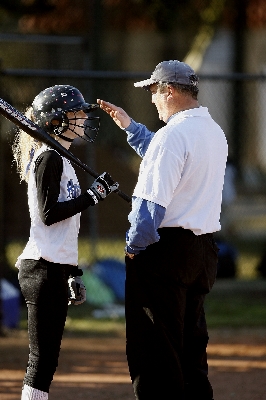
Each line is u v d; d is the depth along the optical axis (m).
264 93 53.50
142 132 17.73
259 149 53.66
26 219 35.16
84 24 47.88
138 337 15.25
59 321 15.13
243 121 52.59
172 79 15.34
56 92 15.74
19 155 16.58
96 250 36.75
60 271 15.12
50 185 14.77
